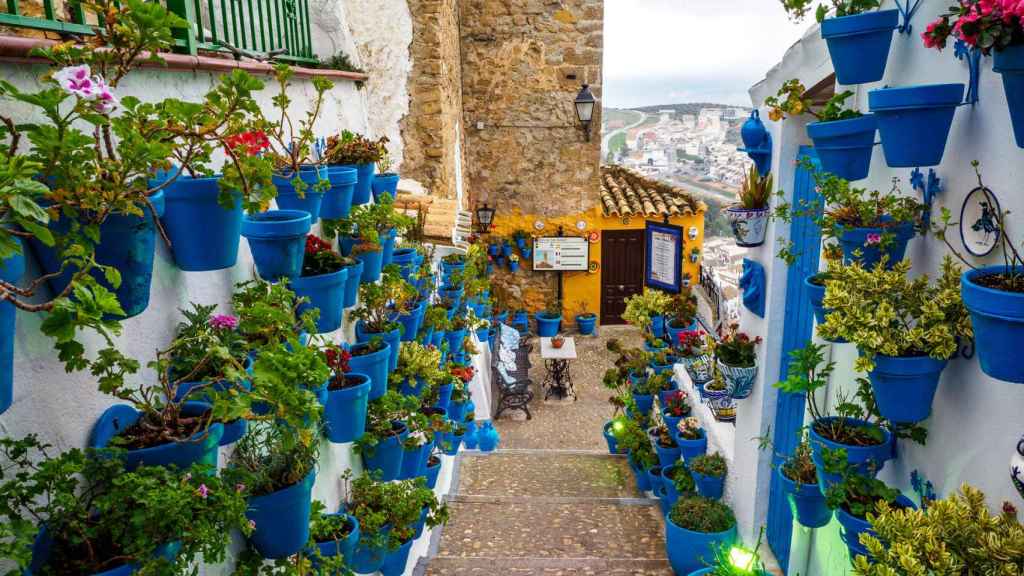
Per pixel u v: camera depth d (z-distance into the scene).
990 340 1.51
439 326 4.78
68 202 1.23
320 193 2.61
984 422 1.90
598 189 11.86
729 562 3.50
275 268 2.20
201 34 2.38
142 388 1.75
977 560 1.60
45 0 1.58
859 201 2.26
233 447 2.13
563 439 8.75
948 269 1.96
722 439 4.86
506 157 11.73
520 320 12.14
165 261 1.89
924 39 1.77
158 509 1.28
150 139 1.45
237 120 1.72
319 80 2.59
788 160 3.69
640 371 6.59
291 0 3.60
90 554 1.30
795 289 3.74
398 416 3.63
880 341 1.88
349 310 3.61
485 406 8.27
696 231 11.63
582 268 12.21
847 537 2.38
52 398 1.43
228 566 2.02
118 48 1.43
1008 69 1.49
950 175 2.07
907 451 2.35
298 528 2.04
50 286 1.39
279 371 1.58
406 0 7.21
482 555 4.88
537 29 11.08
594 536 5.16
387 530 3.32
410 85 7.43
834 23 2.22
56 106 1.21
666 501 5.44
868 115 2.19
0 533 0.98
